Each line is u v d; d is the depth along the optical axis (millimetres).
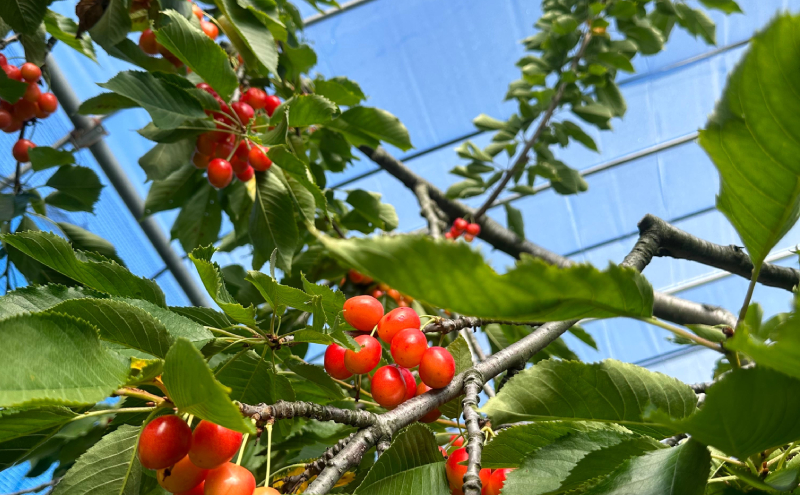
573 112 1124
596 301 185
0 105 824
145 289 364
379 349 396
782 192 202
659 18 1272
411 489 329
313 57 753
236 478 285
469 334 764
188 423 295
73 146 1627
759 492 254
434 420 421
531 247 1221
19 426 268
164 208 882
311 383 471
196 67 604
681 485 232
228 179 661
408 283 162
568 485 281
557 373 295
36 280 683
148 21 681
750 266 651
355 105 792
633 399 291
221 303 352
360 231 964
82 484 326
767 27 171
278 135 605
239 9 667
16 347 228
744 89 185
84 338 248
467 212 1225
